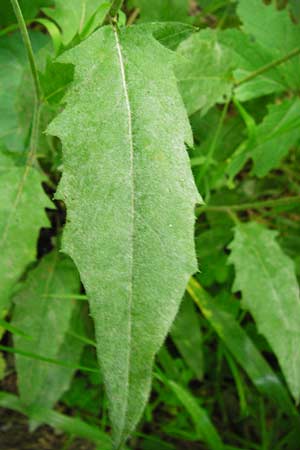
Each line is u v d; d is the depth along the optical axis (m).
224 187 0.50
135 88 0.26
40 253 0.42
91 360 0.42
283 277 0.41
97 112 0.26
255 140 0.42
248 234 0.43
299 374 0.39
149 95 0.26
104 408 0.42
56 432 0.42
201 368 0.43
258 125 0.42
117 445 0.24
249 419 0.47
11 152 0.36
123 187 0.25
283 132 0.41
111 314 0.24
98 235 0.24
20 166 0.36
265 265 0.42
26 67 0.37
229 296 0.46
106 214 0.24
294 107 0.43
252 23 0.44
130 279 0.24
